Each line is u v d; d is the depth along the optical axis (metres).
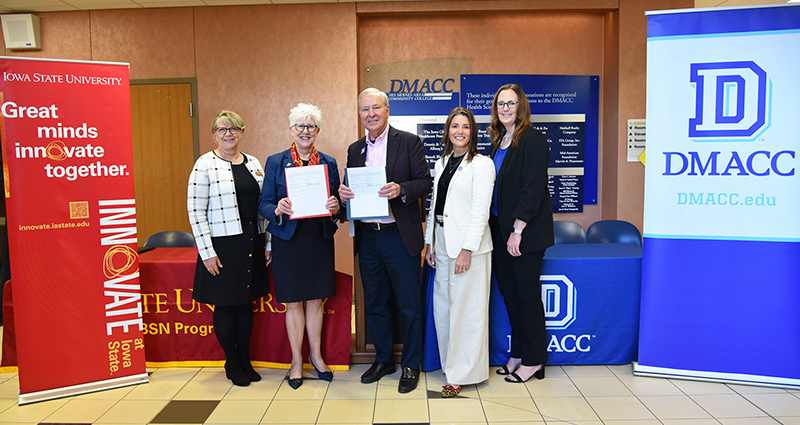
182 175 4.46
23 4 4.12
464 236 2.29
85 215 2.46
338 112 4.34
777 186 2.39
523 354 2.50
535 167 2.30
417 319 2.45
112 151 2.51
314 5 4.29
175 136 4.43
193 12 4.32
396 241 2.39
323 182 2.32
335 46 4.31
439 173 2.45
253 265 2.49
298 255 2.40
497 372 2.67
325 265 2.46
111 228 2.52
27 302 2.36
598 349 2.72
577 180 4.62
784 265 2.39
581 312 2.70
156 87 4.39
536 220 2.38
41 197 2.37
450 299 2.38
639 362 2.59
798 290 2.38
